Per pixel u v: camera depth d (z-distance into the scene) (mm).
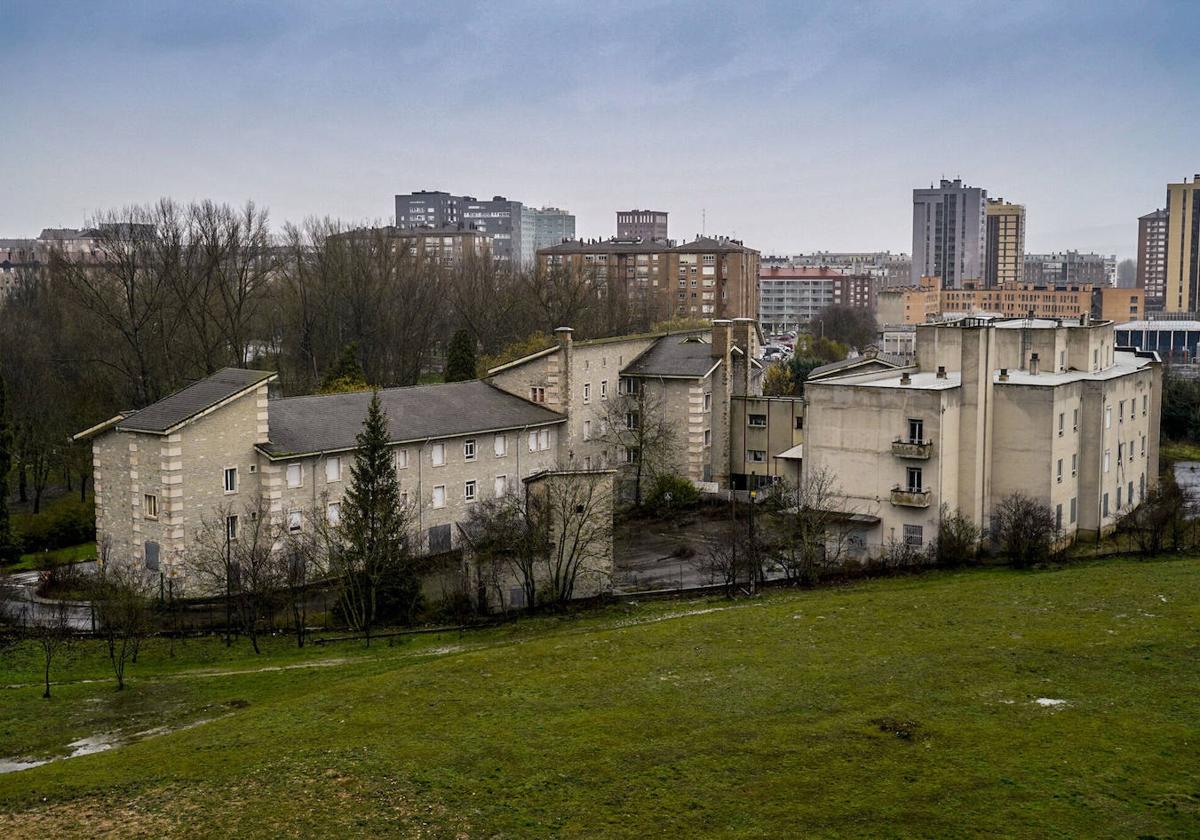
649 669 50531
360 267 144375
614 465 103500
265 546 72250
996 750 39500
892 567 74062
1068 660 49250
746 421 106625
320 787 38125
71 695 52281
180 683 54188
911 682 47156
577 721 43656
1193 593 60281
